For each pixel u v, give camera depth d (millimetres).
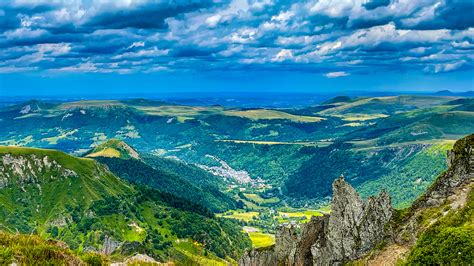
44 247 100500
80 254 111062
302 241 144875
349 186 136375
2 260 90188
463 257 88375
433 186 121625
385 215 128625
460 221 104812
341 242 132250
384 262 113688
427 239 102062
